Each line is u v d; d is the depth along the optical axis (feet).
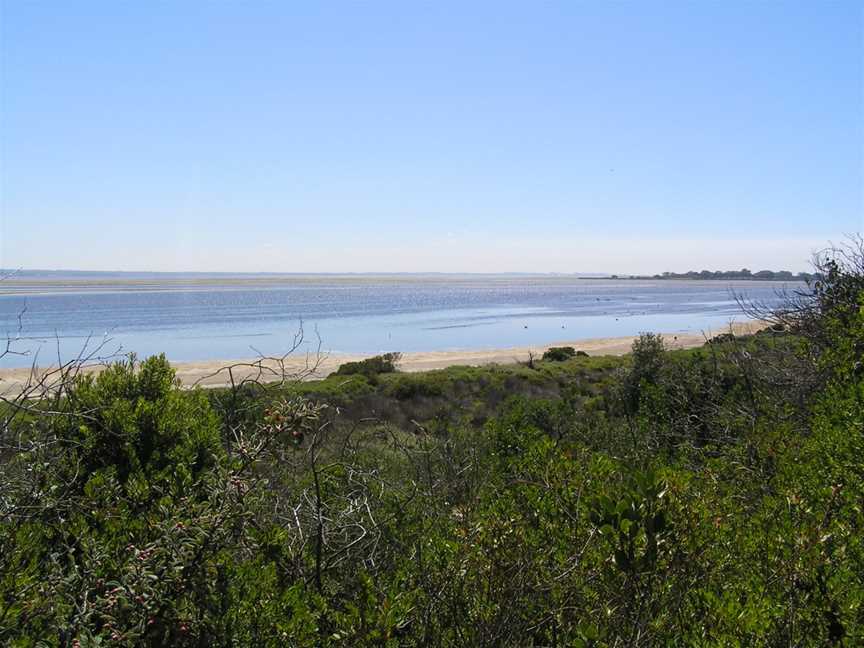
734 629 8.25
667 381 28.60
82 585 9.00
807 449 15.37
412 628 9.70
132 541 10.58
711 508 10.72
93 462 15.88
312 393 73.51
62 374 13.64
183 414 18.15
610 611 8.66
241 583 9.70
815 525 10.14
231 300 442.09
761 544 10.21
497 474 15.51
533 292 644.27
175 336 203.00
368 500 13.55
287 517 12.57
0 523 10.07
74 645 7.95
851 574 9.29
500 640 9.26
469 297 524.52
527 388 95.20
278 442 10.48
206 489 10.21
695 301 459.73
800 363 23.62
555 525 11.11
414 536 12.26
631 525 8.55
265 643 9.23
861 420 14.75
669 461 20.67
